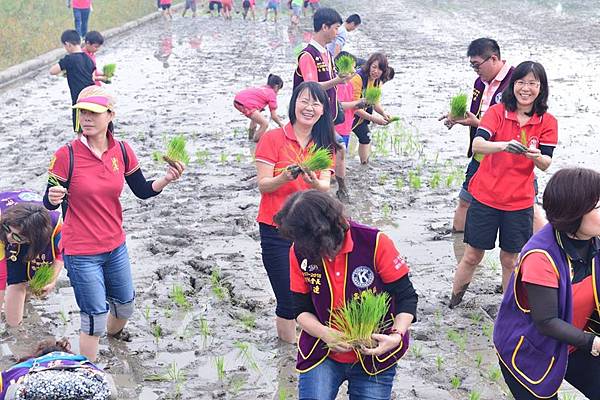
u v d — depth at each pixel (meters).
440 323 6.68
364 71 10.17
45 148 12.37
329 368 4.35
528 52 22.50
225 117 14.56
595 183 3.97
